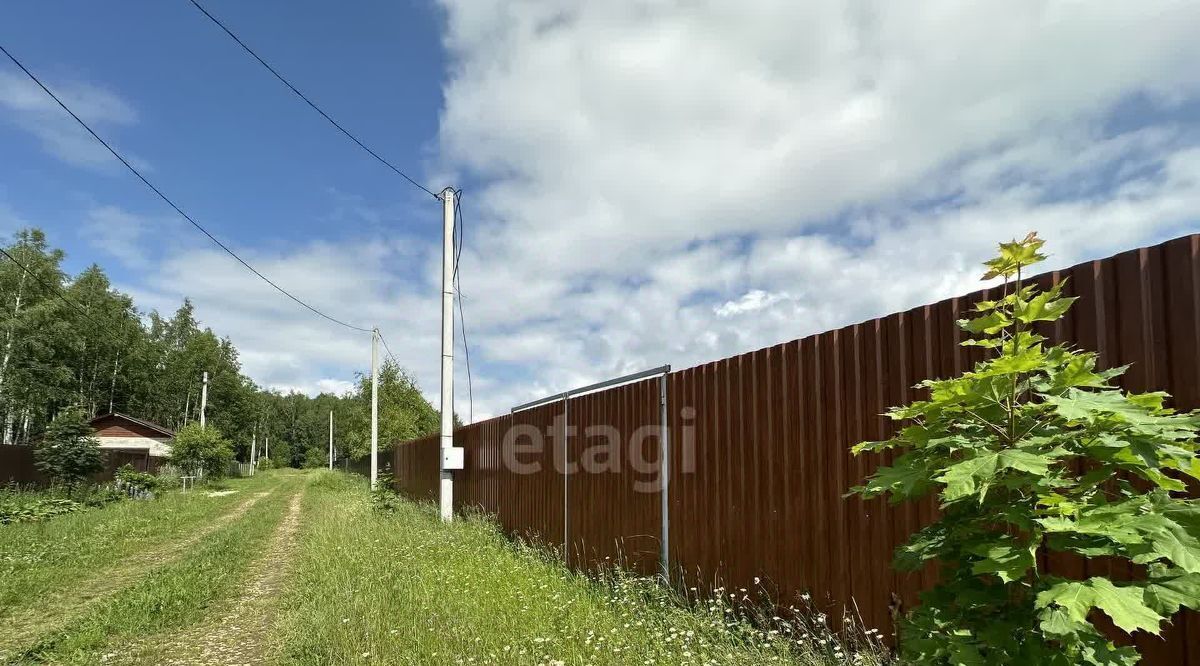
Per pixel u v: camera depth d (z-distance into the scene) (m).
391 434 32.53
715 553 4.79
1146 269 2.32
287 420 97.62
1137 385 2.32
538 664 3.89
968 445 1.71
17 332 32.38
